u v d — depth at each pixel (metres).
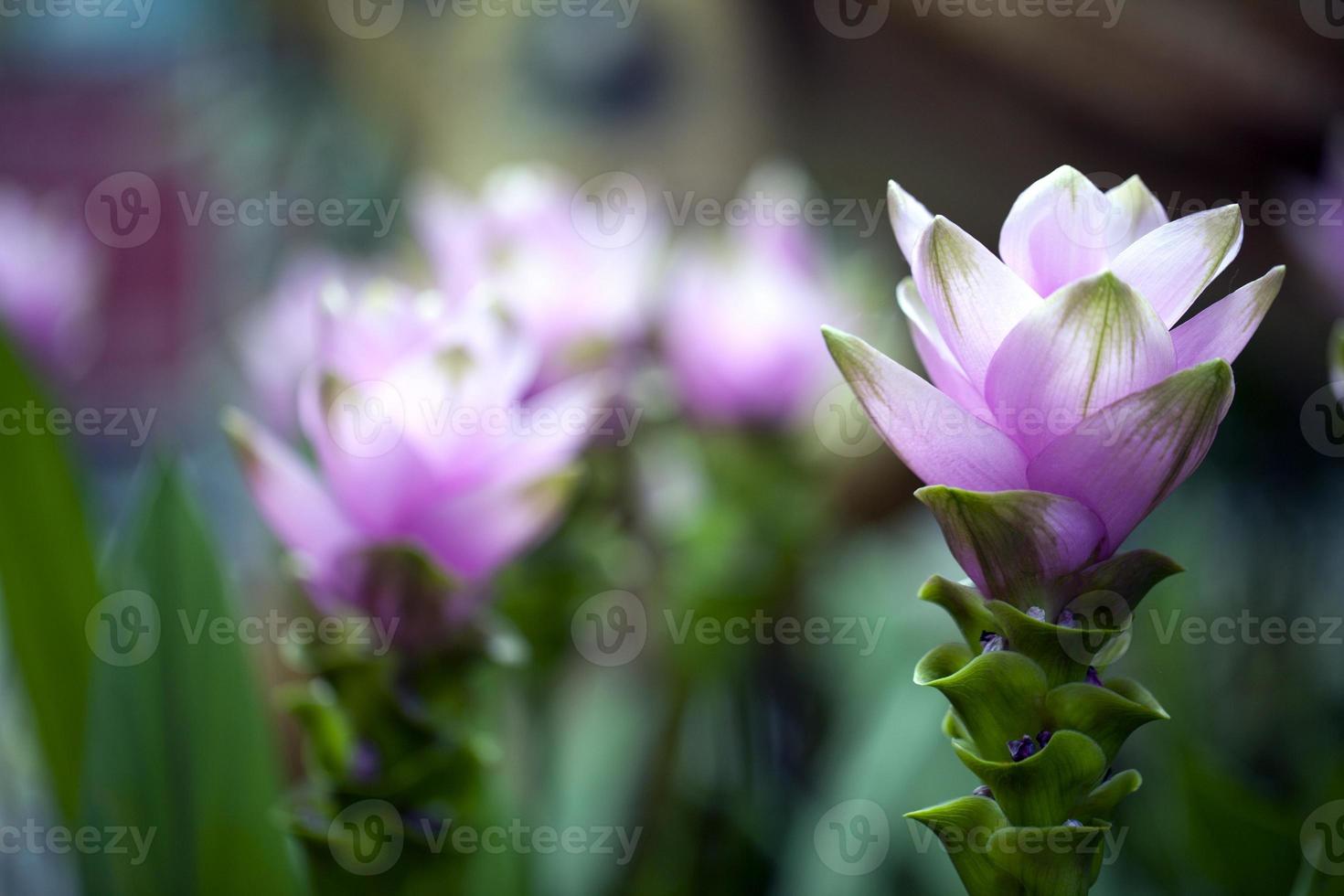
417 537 0.72
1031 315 0.60
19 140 2.41
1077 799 0.61
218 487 1.45
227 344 1.68
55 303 1.12
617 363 0.88
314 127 2.11
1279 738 1.00
